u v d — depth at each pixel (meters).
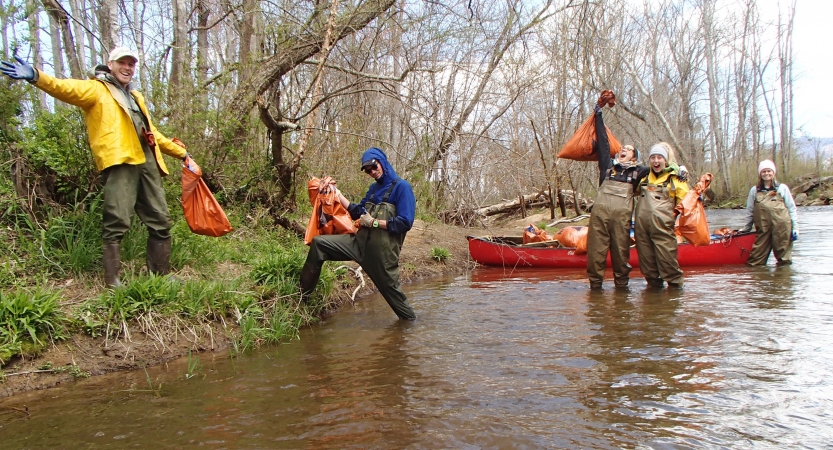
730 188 32.72
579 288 7.09
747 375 3.60
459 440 2.82
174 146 5.08
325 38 7.64
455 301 6.46
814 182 31.80
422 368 3.98
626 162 6.93
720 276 7.61
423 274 8.74
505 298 6.54
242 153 7.76
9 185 5.31
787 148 36.62
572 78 15.61
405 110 11.27
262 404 3.40
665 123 23.00
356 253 5.47
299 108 7.70
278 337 4.96
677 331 4.70
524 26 11.90
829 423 2.90
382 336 4.96
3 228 5.09
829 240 11.63
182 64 7.17
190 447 2.83
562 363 3.97
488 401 3.32
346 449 2.76
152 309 4.59
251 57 7.59
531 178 14.91
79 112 5.68
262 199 8.07
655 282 6.84
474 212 12.98
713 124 33.00
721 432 2.83
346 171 9.52
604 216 6.80
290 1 8.80
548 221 14.98
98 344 4.21
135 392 3.66
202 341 4.66
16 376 3.73
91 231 5.25
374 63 10.80
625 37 22.20
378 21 8.62
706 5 28.75
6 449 2.86
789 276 7.35
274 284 5.68
